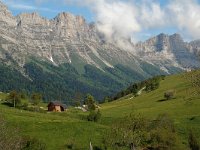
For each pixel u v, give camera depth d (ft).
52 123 395.34
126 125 318.04
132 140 307.37
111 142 315.78
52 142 344.90
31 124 388.57
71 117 533.96
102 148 334.03
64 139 351.67
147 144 310.24
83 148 335.06
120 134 311.68
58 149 331.36
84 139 353.51
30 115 474.90
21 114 471.21
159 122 341.00
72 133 366.84
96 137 359.46
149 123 332.19
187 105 576.61
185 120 433.07
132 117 325.42
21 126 380.58
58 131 370.53
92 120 499.51
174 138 312.91
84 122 403.75
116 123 325.21
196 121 424.46
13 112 476.54
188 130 378.94
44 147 322.75
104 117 535.60
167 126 343.67
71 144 338.13
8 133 202.28
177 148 309.42
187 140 348.59
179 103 609.83
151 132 312.71
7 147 194.70
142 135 310.04
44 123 394.93
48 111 644.69
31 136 336.49
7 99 624.59
